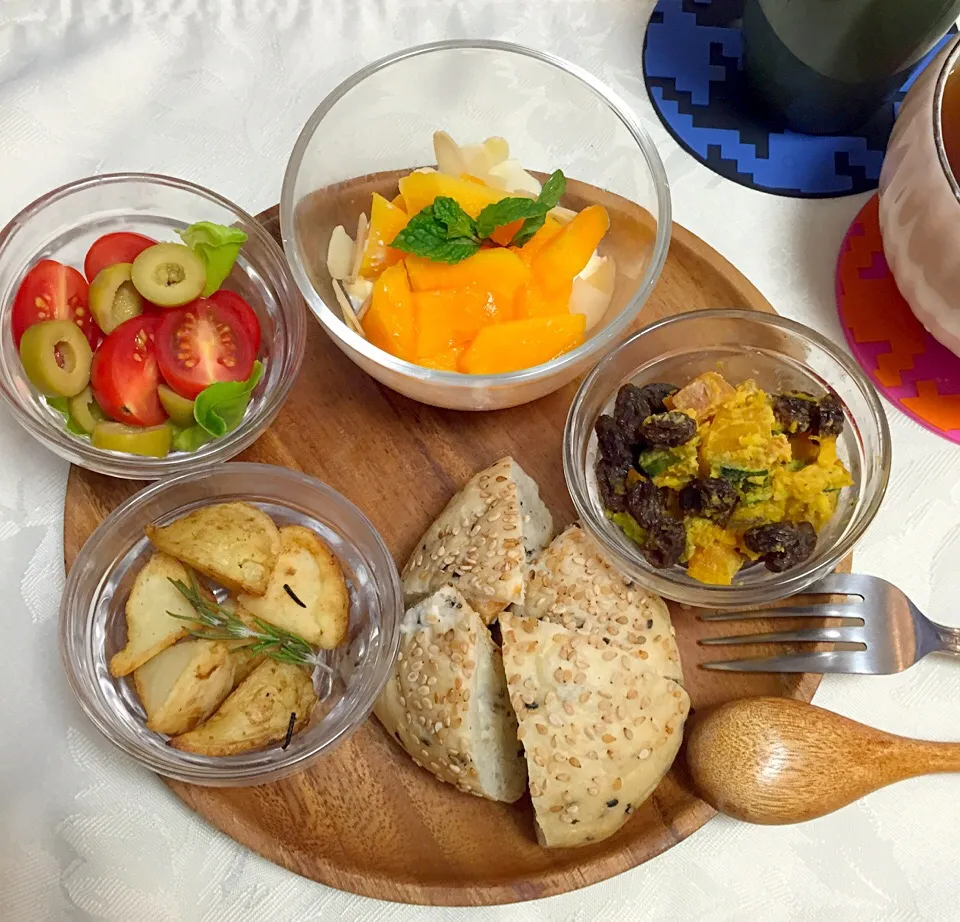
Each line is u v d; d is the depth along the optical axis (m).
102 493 0.32
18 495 0.32
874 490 0.30
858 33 0.32
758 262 0.36
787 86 0.36
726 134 0.37
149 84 0.37
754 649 0.31
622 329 0.30
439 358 0.32
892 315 0.35
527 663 0.29
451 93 0.35
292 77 0.38
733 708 0.29
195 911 0.29
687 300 0.35
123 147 0.37
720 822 0.30
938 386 0.34
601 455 0.31
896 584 0.33
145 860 0.30
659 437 0.29
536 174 0.35
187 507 0.32
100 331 0.32
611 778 0.28
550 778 0.28
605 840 0.29
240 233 0.32
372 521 0.33
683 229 0.35
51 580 0.32
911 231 0.31
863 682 0.32
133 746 0.28
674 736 0.29
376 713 0.30
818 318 0.35
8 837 0.30
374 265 0.32
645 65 0.38
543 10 0.39
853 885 0.30
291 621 0.29
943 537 0.33
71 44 0.38
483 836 0.29
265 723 0.28
